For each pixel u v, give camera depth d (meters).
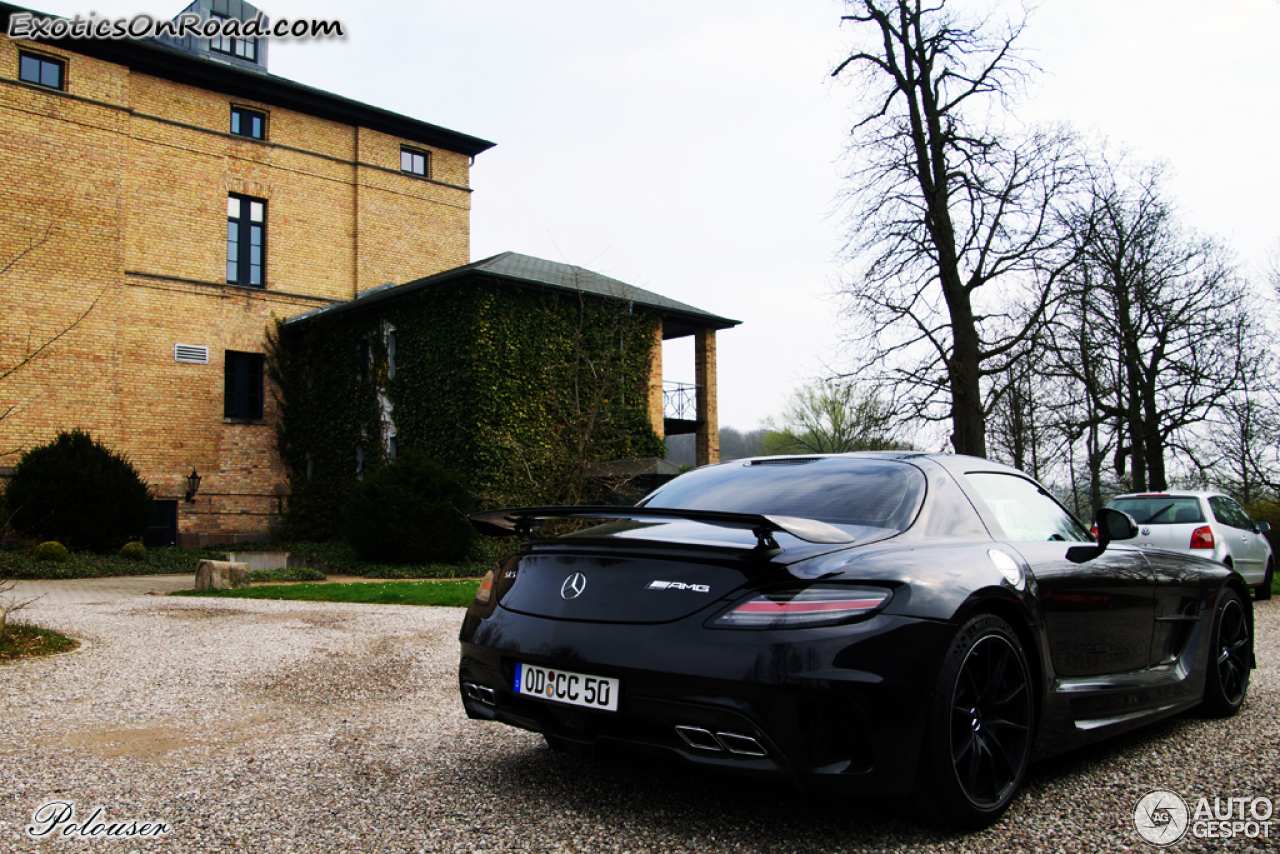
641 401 21.56
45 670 5.59
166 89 22.05
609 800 3.06
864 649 2.46
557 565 3.01
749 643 2.47
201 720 4.32
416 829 2.79
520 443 19.03
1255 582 10.68
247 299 23.14
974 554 2.98
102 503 17.08
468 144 27.45
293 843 2.68
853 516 3.09
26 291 19.50
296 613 8.90
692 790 3.17
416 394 20.05
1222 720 4.29
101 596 11.28
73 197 20.27
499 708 3.04
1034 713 3.03
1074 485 27.52
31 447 19.31
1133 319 23.06
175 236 22.02
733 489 3.56
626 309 21.36
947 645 2.61
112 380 20.59
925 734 2.54
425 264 26.45
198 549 21.08
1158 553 4.20
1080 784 3.23
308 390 23.27
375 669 5.69
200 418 22.22
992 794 2.78
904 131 18.42
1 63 19.41
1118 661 3.63
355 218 25.19
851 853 2.55
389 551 16.75
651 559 2.77
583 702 2.72
